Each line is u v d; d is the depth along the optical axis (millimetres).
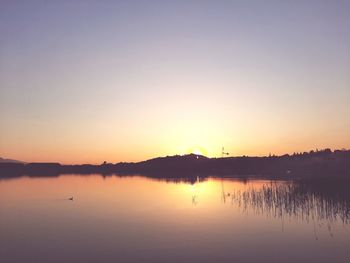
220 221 37969
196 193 68938
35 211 48500
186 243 29047
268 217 39000
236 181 100562
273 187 58062
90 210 48562
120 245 29000
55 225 38062
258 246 27656
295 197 47000
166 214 43469
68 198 64188
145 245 28781
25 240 31484
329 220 35469
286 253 25672
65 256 26469
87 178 147375
